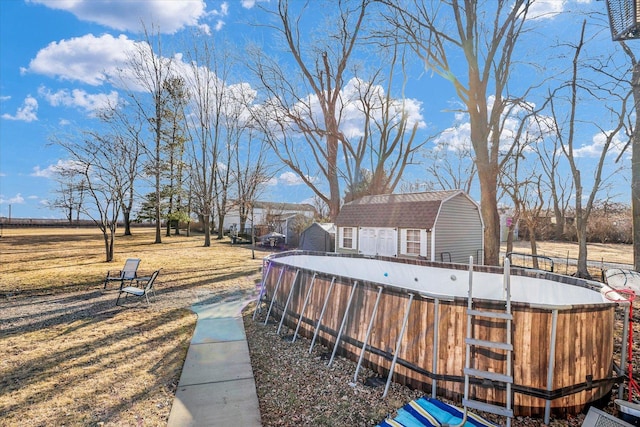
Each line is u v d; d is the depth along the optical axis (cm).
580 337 333
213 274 1205
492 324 343
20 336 558
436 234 1299
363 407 348
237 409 342
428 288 737
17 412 333
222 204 2984
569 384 326
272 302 670
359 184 1886
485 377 322
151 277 830
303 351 503
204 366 446
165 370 432
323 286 534
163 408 342
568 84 1087
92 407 343
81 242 2523
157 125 2456
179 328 605
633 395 368
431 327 374
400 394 374
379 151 1917
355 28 1563
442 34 1080
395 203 1477
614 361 418
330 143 1708
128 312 711
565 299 505
